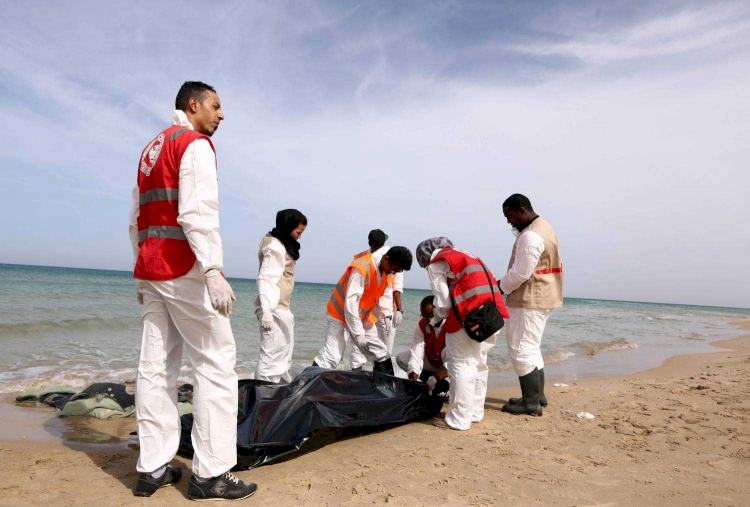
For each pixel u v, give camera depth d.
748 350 12.22
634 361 9.45
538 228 4.62
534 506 2.56
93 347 8.71
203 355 2.54
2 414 4.38
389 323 6.20
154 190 2.52
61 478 2.82
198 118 2.75
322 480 2.88
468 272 4.12
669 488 2.83
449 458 3.33
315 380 3.93
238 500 2.54
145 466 2.59
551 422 4.39
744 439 3.81
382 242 5.83
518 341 4.71
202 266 2.34
